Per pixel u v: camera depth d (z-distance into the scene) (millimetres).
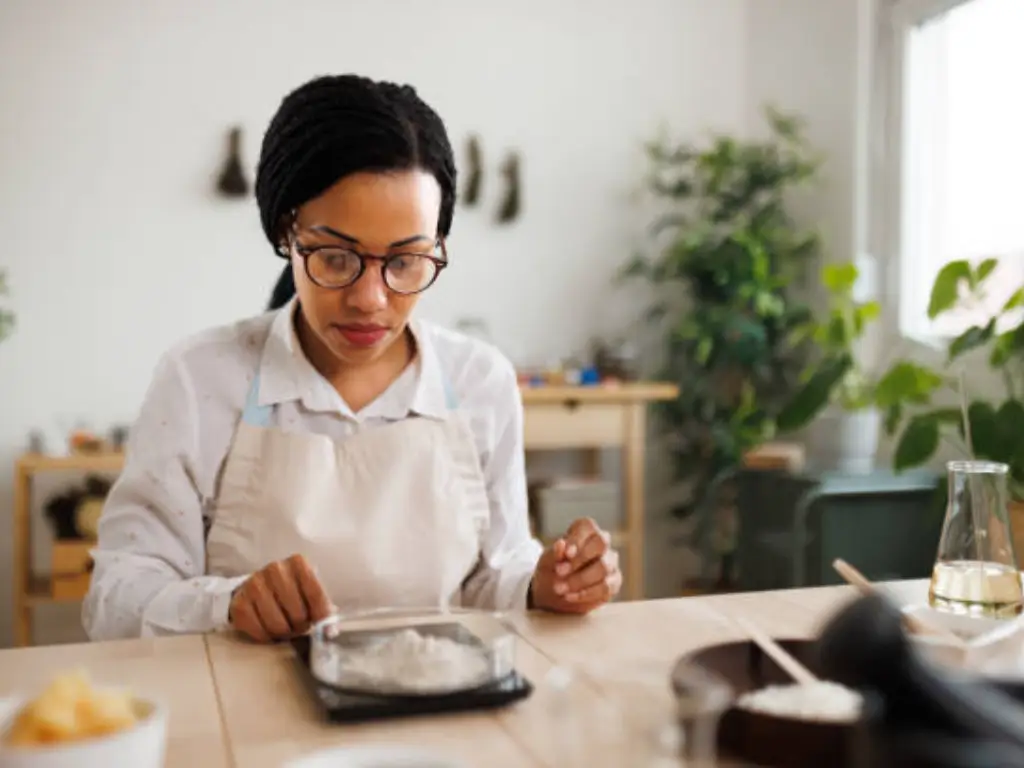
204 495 1242
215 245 3059
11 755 528
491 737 712
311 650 880
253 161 3074
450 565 1252
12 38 2898
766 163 3160
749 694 711
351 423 1279
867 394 2635
